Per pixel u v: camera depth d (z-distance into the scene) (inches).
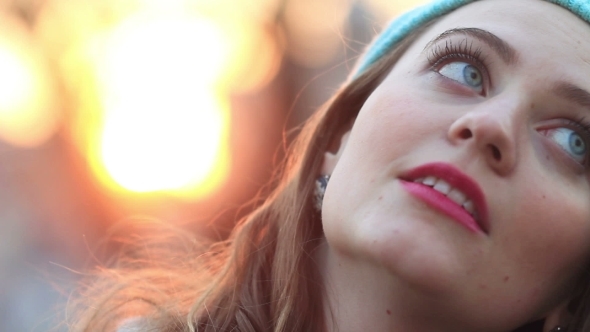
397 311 39.9
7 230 134.6
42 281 115.3
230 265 54.6
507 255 38.3
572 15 44.0
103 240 86.0
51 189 149.0
